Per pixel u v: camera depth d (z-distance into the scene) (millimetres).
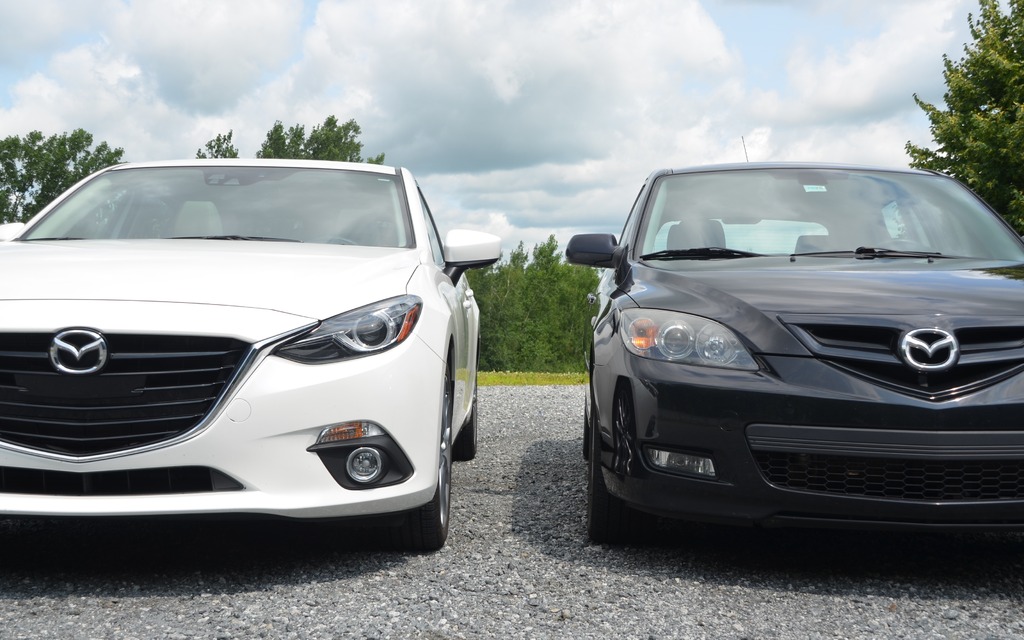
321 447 3189
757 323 3393
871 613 3029
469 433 6023
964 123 22641
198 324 3107
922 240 4414
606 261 4777
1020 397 3193
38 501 3088
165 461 3088
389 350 3338
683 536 4016
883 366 3252
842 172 4941
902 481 3219
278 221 4434
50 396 3100
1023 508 3195
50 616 2879
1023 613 3043
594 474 3799
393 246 4336
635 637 2771
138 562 3498
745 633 2818
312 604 3025
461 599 3102
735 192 4758
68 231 4395
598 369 3855
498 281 73625
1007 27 23078
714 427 3307
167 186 4703
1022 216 21031
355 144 69438
